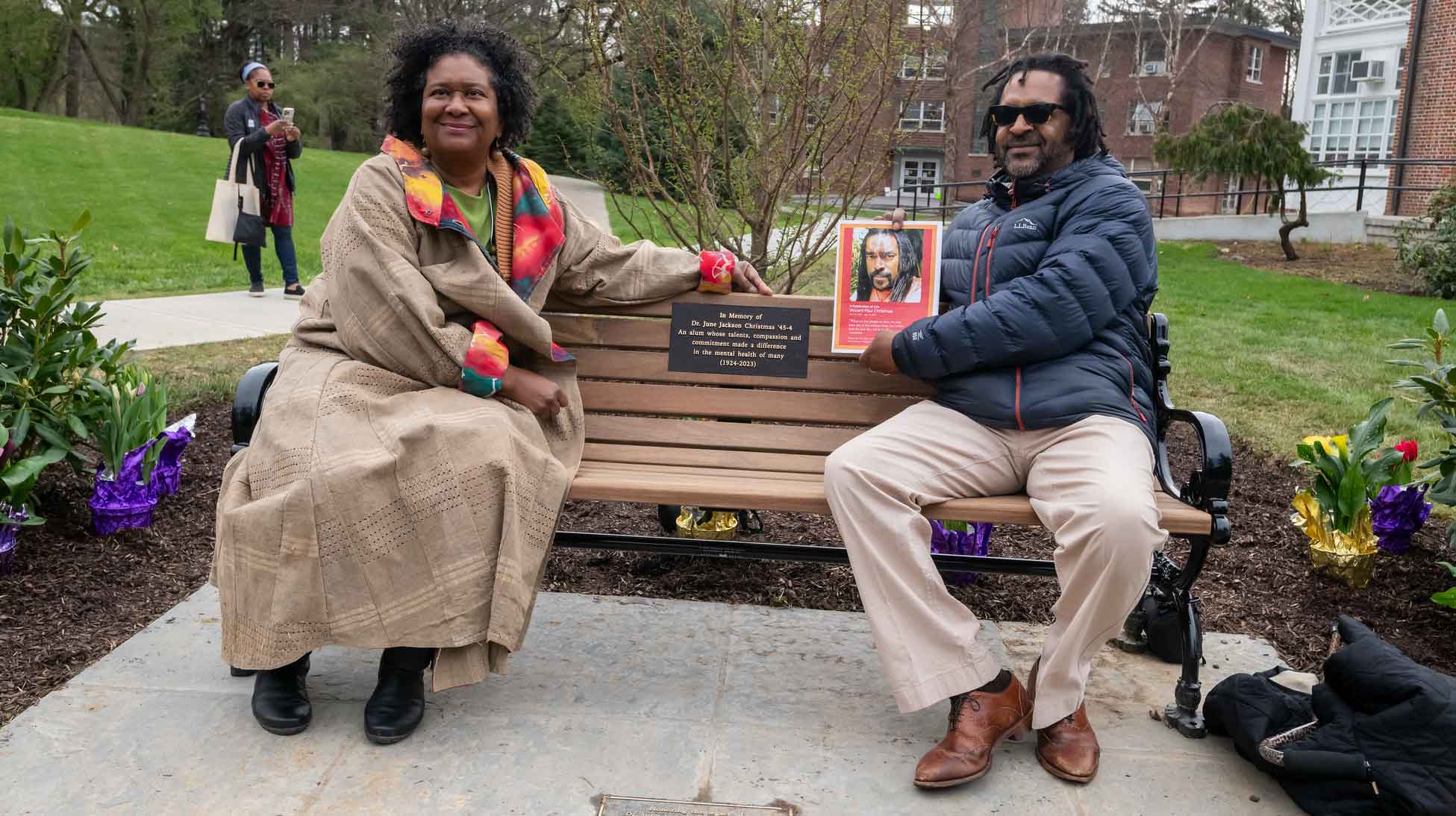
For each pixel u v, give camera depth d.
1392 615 3.22
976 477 2.59
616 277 2.98
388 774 2.28
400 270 2.52
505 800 2.21
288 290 8.22
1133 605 2.31
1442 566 3.49
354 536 2.28
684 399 3.05
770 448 3.03
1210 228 15.60
